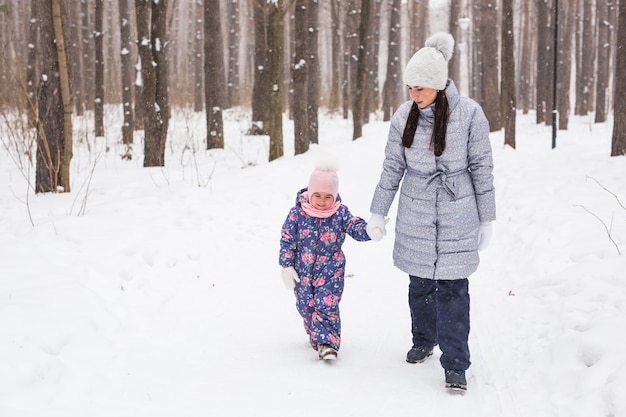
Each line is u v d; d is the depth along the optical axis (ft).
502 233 22.18
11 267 15.58
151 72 38.22
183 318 14.64
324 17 150.61
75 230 19.39
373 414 9.99
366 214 27.32
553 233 19.40
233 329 14.16
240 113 86.38
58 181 27.37
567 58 78.43
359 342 13.50
